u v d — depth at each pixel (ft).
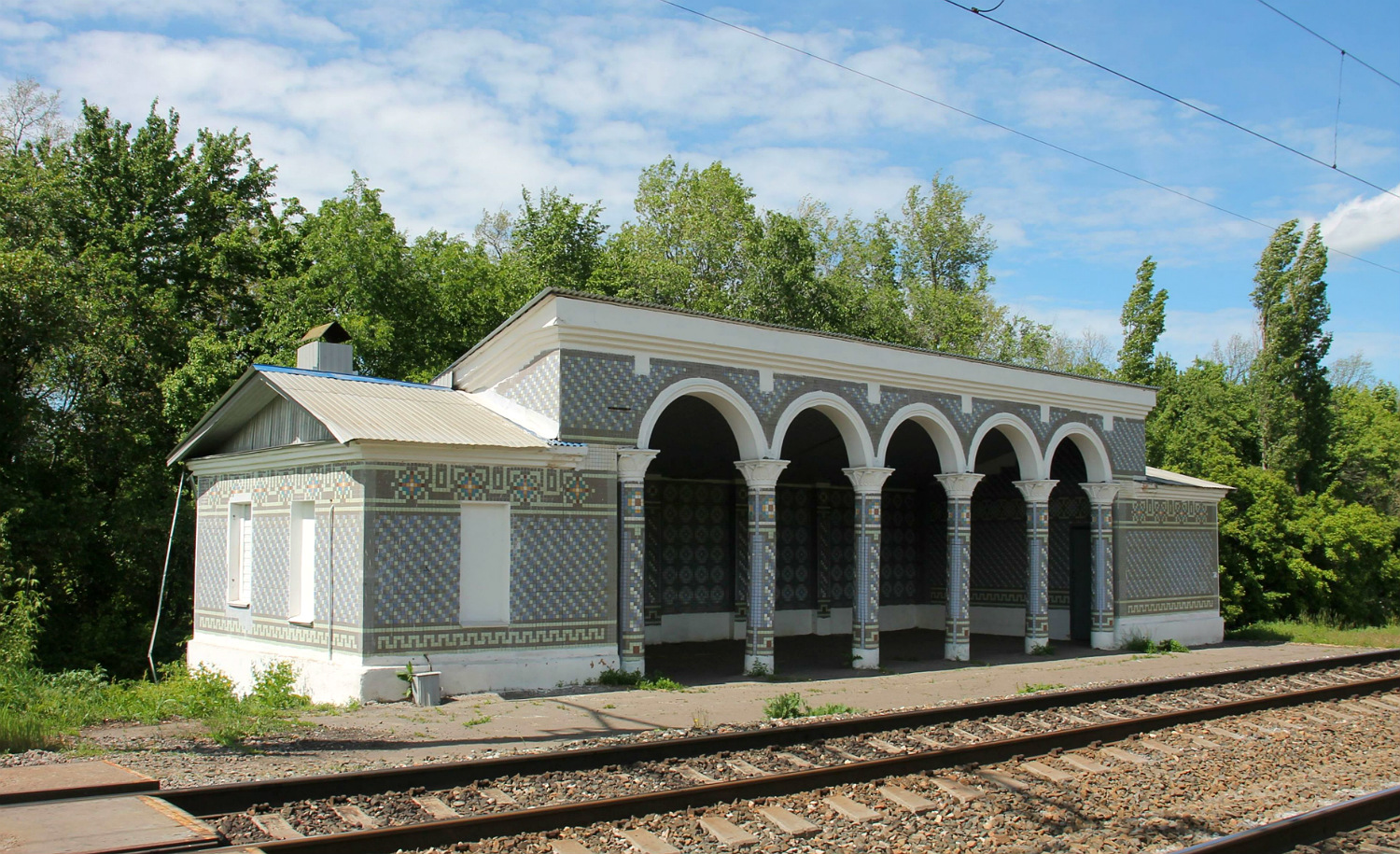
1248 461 155.12
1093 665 68.80
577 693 51.49
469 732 40.16
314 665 50.37
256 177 114.73
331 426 48.44
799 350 62.13
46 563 76.89
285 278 96.78
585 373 54.34
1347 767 37.65
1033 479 75.92
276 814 26.86
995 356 171.83
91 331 82.12
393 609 48.47
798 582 88.58
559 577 53.42
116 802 25.52
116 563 84.48
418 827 24.81
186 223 108.88
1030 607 75.87
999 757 36.35
